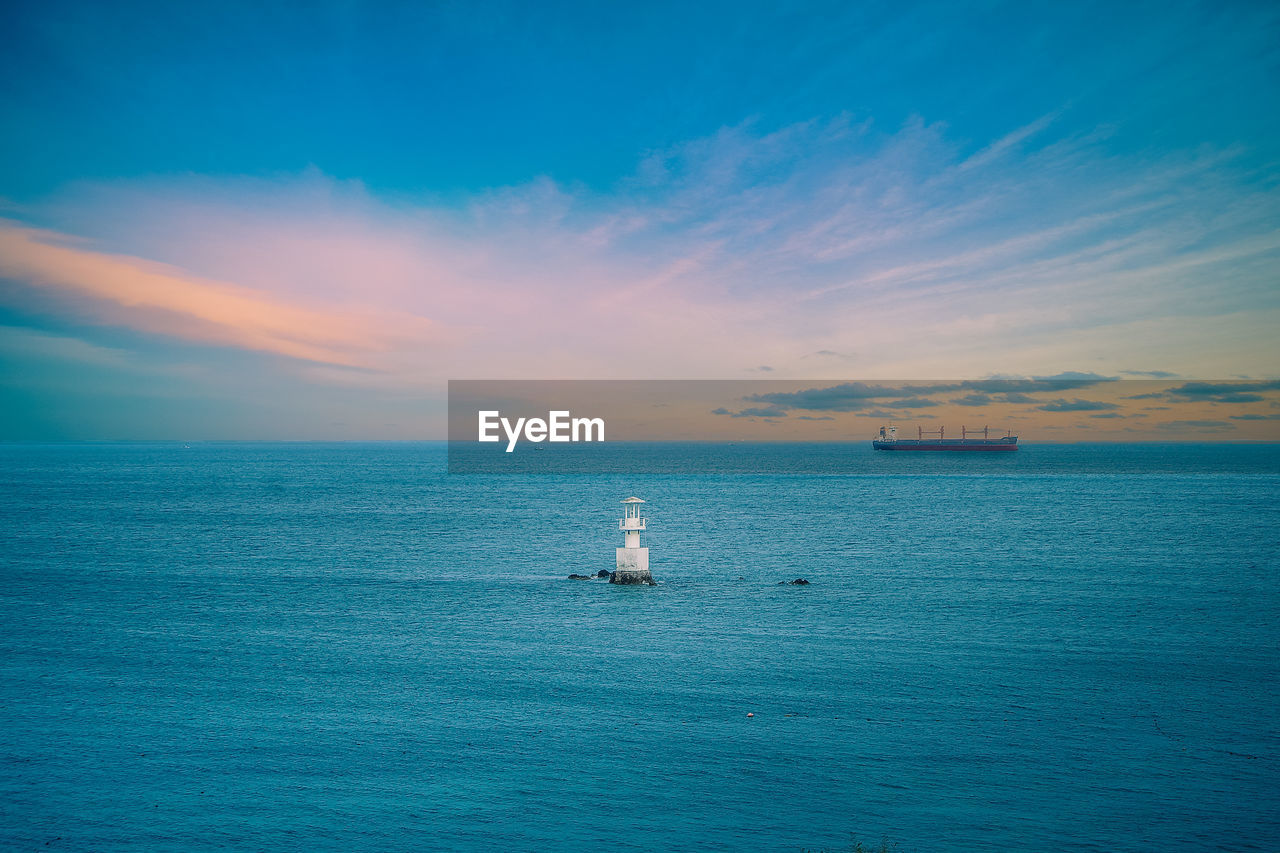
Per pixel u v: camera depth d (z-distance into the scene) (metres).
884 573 65.69
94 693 34.44
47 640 43.62
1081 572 64.88
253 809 24.05
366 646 42.25
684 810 23.92
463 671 37.50
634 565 61.16
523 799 24.62
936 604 52.34
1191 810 23.58
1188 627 45.19
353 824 23.17
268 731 30.02
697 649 41.22
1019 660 38.62
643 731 29.83
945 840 22.17
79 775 26.33
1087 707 31.94
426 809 24.03
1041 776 25.81
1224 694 33.38
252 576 65.38
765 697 33.44
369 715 31.67
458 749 28.30
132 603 53.97
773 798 24.59
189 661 39.38
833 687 34.69
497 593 57.75
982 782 25.47
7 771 26.58
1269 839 21.98
